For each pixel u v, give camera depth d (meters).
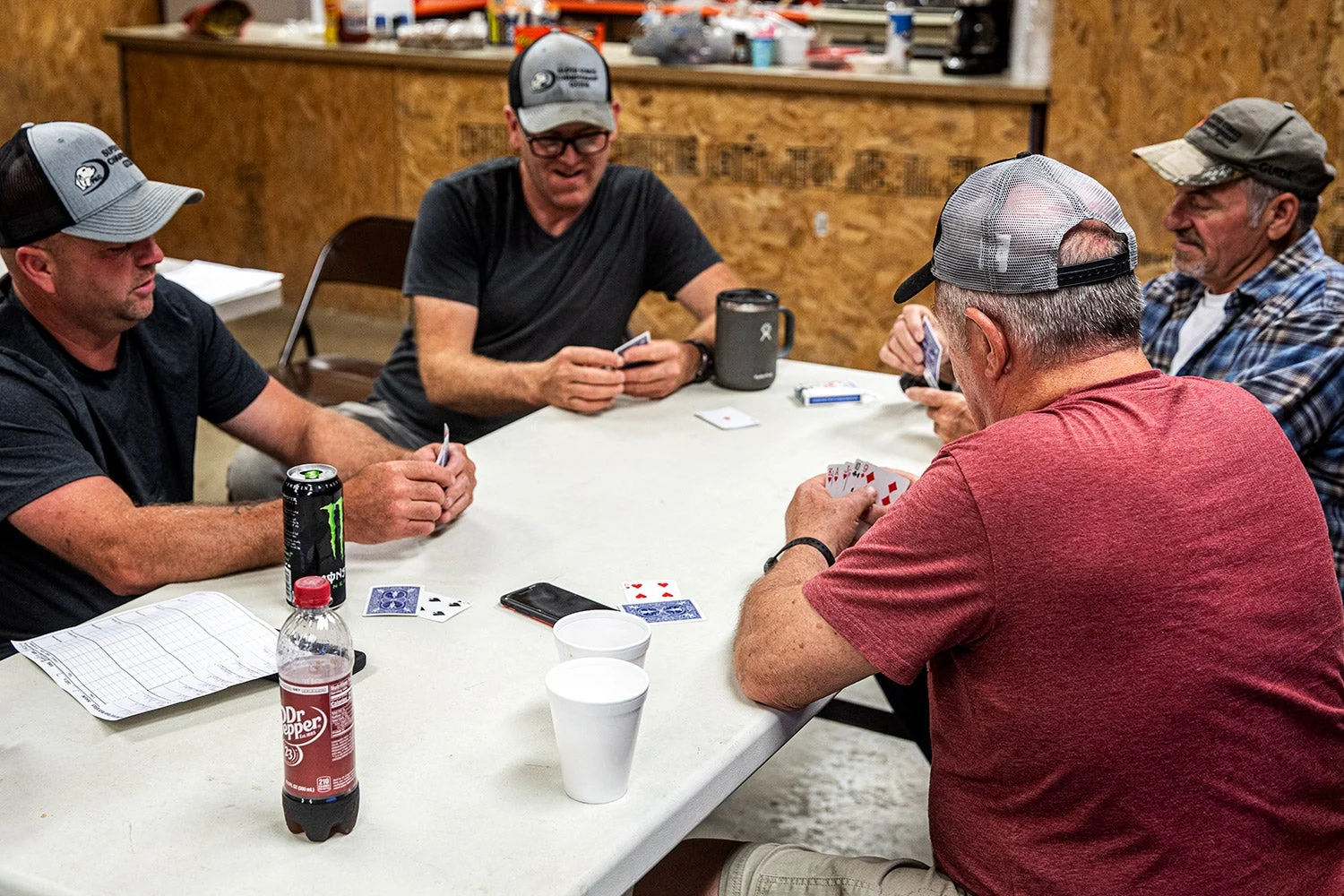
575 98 2.46
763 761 1.33
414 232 2.67
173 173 5.71
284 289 5.71
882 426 2.22
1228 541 1.17
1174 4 3.89
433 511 1.68
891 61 4.55
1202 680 1.15
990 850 1.26
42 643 1.43
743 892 1.41
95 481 1.69
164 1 6.23
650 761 1.24
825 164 4.50
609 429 2.18
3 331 1.79
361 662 1.40
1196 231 2.24
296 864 1.08
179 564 1.61
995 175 1.32
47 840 1.11
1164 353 2.43
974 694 1.23
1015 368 1.32
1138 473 1.17
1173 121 4.00
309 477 1.50
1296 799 1.22
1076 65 4.06
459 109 5.06
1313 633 1.21
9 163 1.70
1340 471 2.07
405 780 1.20
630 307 2.75
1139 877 1.19
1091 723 1.16
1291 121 2.15
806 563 1.46
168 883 1.06
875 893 1.33
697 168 4.71
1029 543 1.16
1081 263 1.26
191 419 2.05
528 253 2.67
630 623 1.32
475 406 2.48
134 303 1.81
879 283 4.56
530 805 1.17
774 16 5.14
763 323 2.37
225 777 1.21
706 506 1.85
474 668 1.40
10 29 5.61
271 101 5.40
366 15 5.26
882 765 2.69
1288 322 2.11
